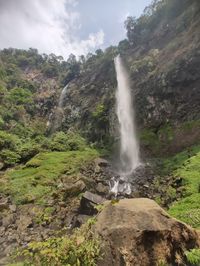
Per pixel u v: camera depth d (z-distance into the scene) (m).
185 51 26.20
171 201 11.75
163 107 24.77
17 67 69.31
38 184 16.64
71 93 47.56
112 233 4.90
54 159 20.81
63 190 14.90
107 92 36.38
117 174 18.39
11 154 22.31
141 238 4.84
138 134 25.55
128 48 42.69
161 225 5.12
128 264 4.57
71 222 12.26
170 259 4.94
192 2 31.88
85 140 29.59
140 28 42.69
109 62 43.25
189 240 5.31
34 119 43.94
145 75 30.30
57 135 28.28
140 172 18.08
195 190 11.30
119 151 24.97
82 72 53.91
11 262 8.48
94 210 11.82
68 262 4.62
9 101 42.94
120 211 5.28
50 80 63.22
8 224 12.58
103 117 31.03
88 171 18.33
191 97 22.92
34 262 4.93
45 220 12.64
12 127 33.97
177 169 15.20
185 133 20.94
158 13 39.66
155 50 32.56
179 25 31.98
